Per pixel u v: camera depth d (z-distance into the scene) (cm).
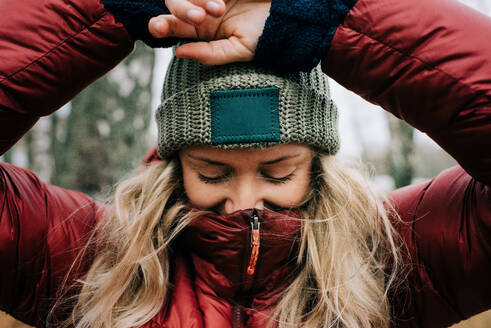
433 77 80
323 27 82
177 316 99
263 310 104
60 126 621
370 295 104
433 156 1334
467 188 94
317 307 102
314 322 101
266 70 88
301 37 82
